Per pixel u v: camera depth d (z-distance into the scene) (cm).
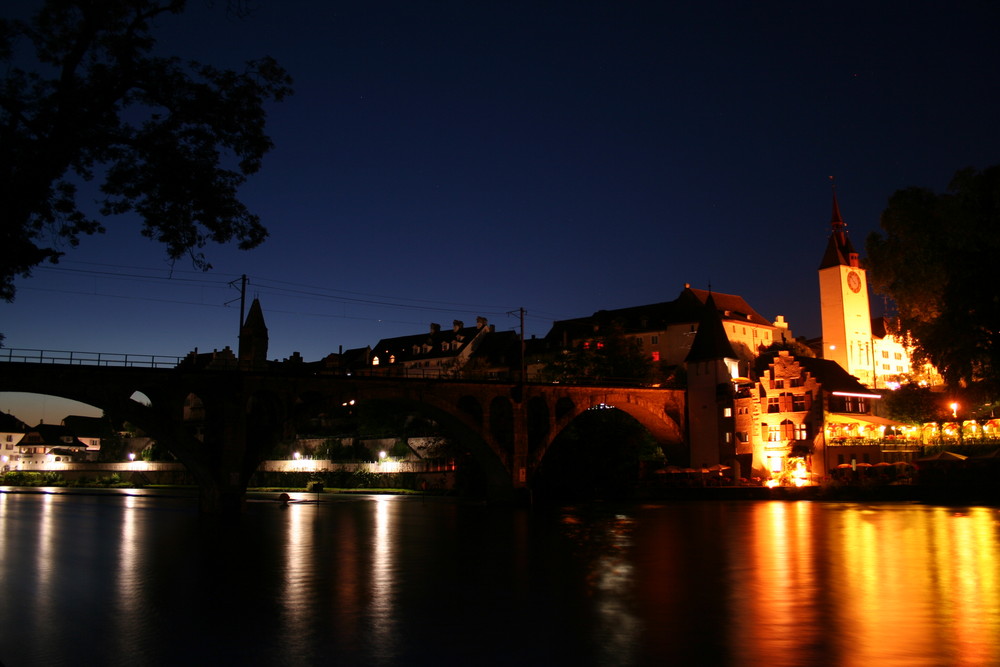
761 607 2136
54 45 1848
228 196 2080
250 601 2316
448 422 7594
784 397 8300
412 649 1753
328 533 4403
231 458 6191
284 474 11556
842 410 8394
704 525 4691
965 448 7875
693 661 1622
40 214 1967
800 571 2755
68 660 1700
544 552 3431
